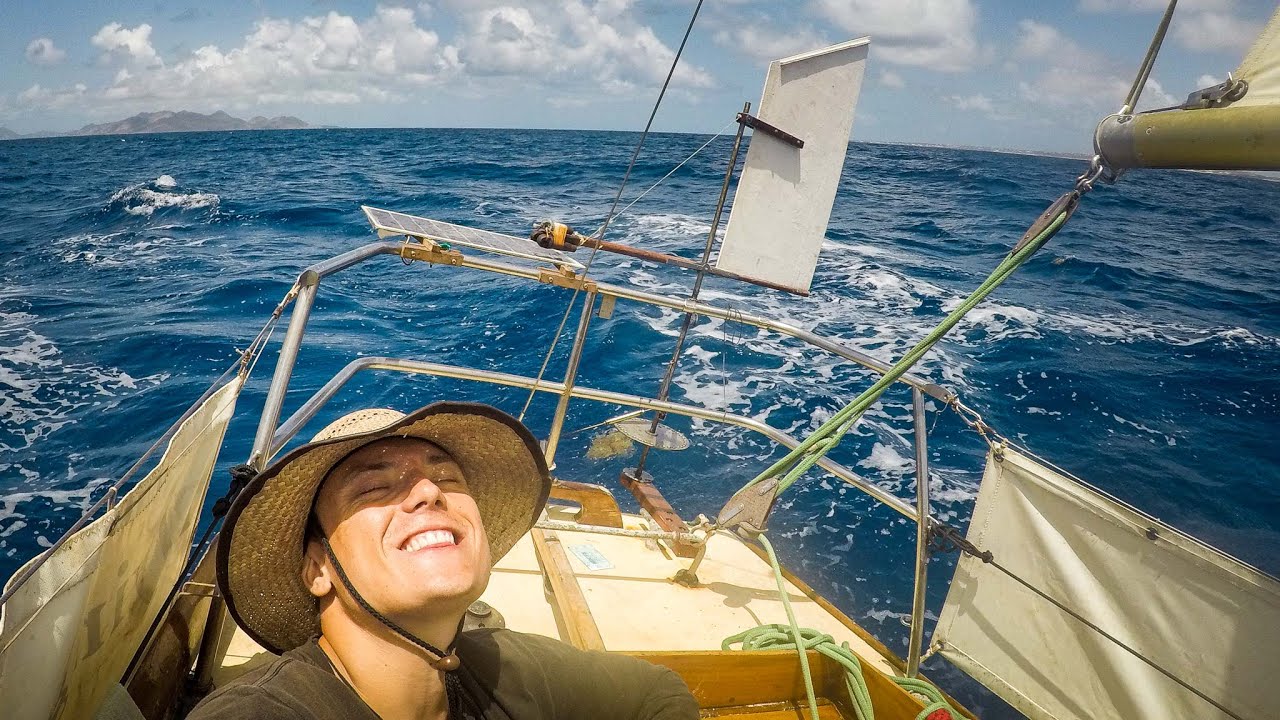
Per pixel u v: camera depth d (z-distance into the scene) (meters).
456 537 1.29
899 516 6.17
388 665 1.26
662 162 36.78
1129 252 19.53
